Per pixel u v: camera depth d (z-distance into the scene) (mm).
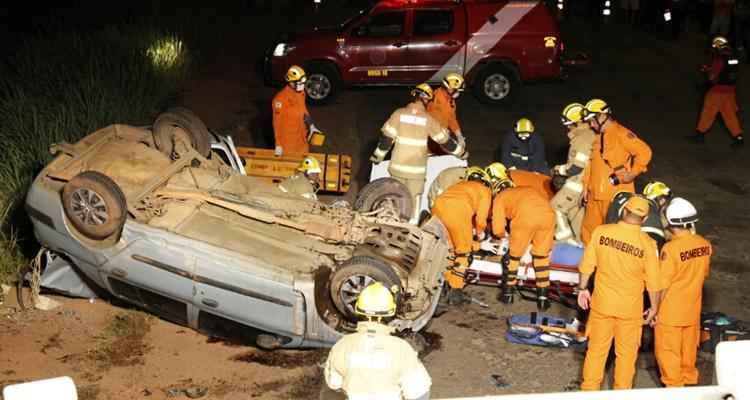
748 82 19344
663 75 19453
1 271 8656
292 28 23641
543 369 7477
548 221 8180
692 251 6750
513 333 7938
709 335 7812
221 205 7625
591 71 19578
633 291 6598
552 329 7930
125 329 7824
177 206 7629
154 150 8227
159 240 7234
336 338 7121
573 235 9367
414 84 16438
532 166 10367
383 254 7723
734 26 21500
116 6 20375
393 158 9727
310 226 7645
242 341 7492
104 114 11992
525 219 8148
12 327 7809
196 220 7562
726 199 12031
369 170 12750
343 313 7008
